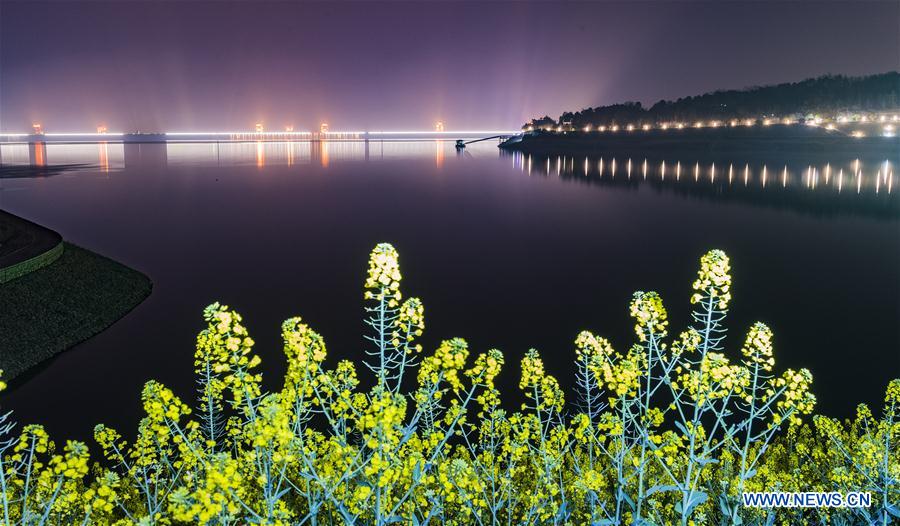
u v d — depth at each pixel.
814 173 143.75
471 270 60.88
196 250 70.06
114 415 27.25
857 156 176.50
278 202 113.19
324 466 7.91
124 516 9.88
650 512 9.24
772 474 11.08
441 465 8.75
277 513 6.90
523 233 83.00
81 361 34.03
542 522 9.34
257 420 6.50
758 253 68.25
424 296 50.19
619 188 130.75
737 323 43.19
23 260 44.06
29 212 96.50
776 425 8.82
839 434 12.36
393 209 105.25
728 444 11.07
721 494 9.62
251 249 71.25
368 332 39.97
